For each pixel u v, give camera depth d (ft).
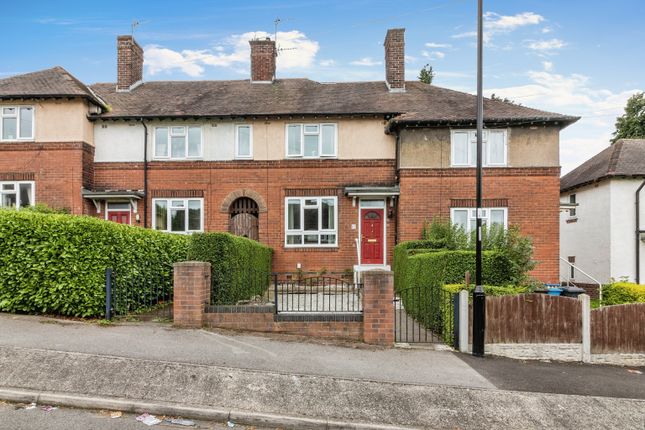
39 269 26.00
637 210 58.75
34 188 50.96
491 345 26.27
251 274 36.35
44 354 19.90
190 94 60.29
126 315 28.02
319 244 53.47
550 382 21.67
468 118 49.16
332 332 26.20
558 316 26.89
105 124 54.08
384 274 25.95
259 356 21.86
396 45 60.08
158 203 54.03
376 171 53.42
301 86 62.44
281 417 16.83
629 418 18.72
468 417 17.76
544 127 50.01
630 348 27.20
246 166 53.93
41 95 50.03
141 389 17.94
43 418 15.96
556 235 49.34
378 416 17.40
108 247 27.02
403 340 27.84
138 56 64.49
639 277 58.18
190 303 26.07
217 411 16.93
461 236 43.16
